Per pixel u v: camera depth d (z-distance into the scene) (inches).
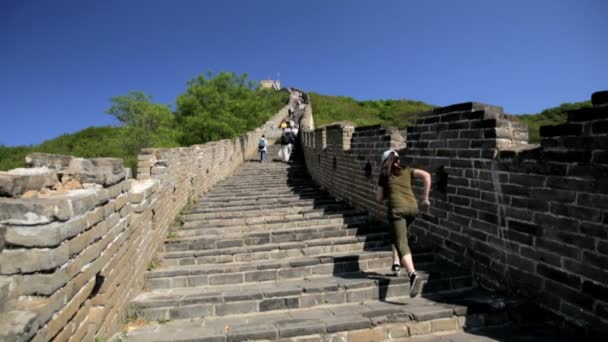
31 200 87.2
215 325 153.7
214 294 173.2
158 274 192.1
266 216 321.1
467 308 157.2
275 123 1170.6
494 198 181.9
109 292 132.1
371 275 198.1
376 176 296.2
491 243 184.2
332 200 383.2
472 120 195.6
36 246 85.8
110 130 820.6
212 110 714.2
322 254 241.0
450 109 212.1
